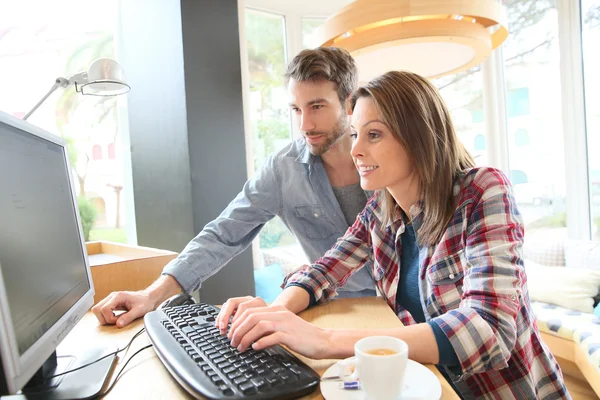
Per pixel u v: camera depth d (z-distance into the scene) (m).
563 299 2.36
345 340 0.68
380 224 1.10
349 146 1.41
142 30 2.59
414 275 1.03
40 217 0.69
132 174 2.80
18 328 0.54
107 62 1.48
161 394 0.59
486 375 0.89
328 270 1.10
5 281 0.53
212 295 2.36
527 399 0.86
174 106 2.35
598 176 2.80
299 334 0.68
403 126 0.86
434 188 0.90
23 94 2.96
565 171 2.92
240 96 2.46
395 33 1.36
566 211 2.94
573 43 2.81
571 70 2.84
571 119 2.86
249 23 3.05
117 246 1.84
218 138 2.38
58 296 0.71
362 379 0.53
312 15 3.24
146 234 2.70
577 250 2.67
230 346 0.69
